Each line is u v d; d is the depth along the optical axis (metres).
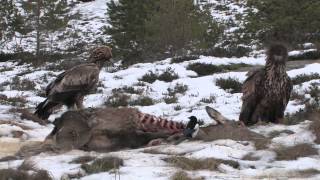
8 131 25.42
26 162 18.33
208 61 51.59
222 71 48.22
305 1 59.06
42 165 17.86
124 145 21.19
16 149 22.33
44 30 73.62
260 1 62.47
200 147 19.58
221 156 18.14
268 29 61.50
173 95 40.41
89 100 40.03
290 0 59.44
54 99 23.31
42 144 21.38
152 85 44.91
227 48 59.12
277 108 24.36
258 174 16.19
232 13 84.94
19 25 76.88
